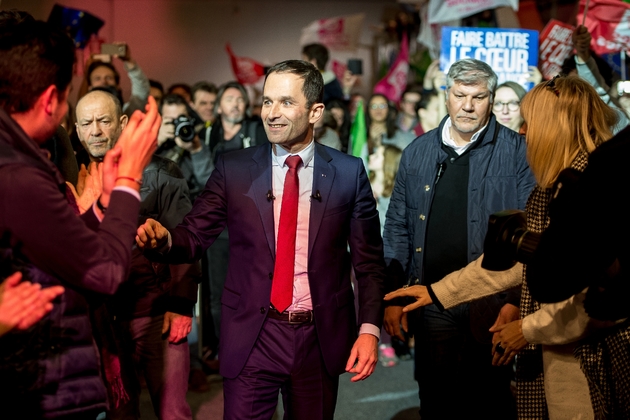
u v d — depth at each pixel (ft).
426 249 10.43
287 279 8.48
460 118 10.06
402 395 14.66
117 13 28.96
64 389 6.07
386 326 10.41
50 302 5.99
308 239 8.54
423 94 22.35
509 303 9.72
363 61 32.89
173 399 10.28
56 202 5.53
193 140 16.67
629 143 6.04
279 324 8.52
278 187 8.68
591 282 6.55
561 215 6.23
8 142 5.62
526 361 8.14
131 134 6.07
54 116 6.01
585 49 14.23
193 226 8.68
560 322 7.11
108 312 8.60
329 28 28.84
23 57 5.72
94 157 10.25
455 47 15.43
